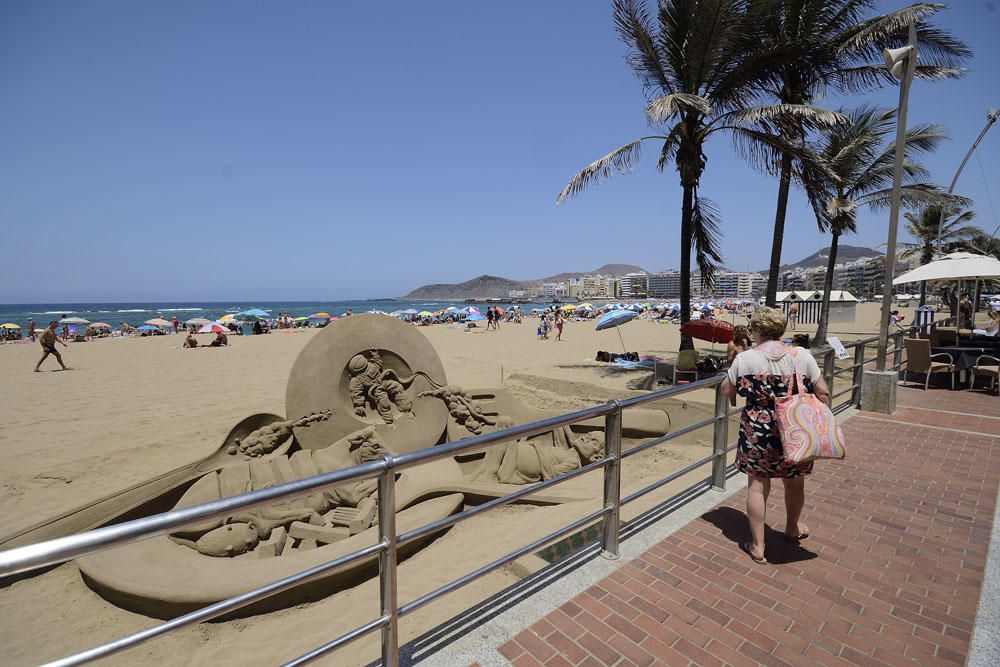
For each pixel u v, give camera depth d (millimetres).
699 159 12789
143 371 19297
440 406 8305
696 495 4480
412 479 7188
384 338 8094
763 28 12672
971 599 2930
